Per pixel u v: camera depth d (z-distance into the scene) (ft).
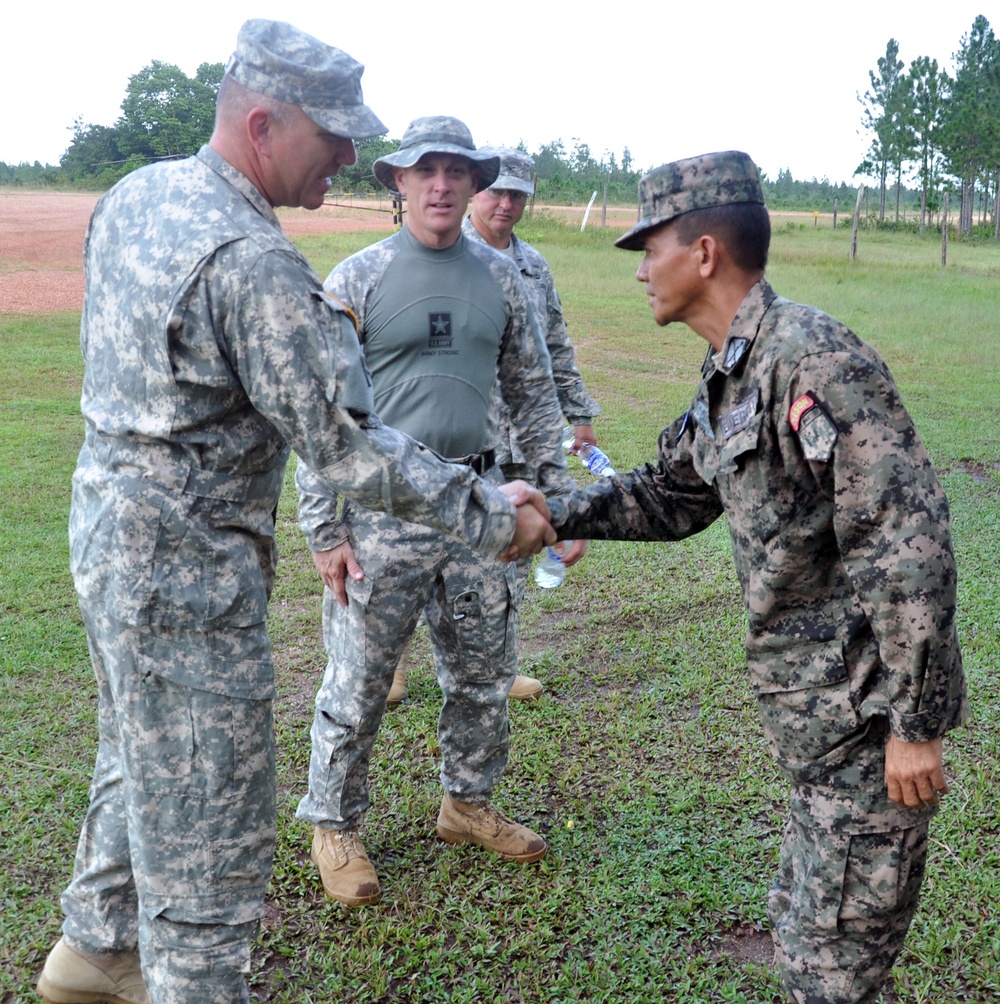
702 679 14.17
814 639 6.73
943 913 9.37
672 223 6.87
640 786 11.60
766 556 6.73
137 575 6.95
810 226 156.76
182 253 6.71
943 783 6.33
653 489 8.15
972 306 57.36
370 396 7.20
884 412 6.14
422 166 9.46
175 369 6.79
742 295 6.84
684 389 33.86
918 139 149.38
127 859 7.95
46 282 58.44
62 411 29.30
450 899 9.69
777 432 6.45
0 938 9.03
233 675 7.24
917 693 6.12
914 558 6.00
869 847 6.70
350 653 9.62
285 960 9.02
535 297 13.85
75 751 12.17
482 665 10.02
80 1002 8.23
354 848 9.91
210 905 7.36
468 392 9.87
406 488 7.18
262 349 6.72
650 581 18.22
